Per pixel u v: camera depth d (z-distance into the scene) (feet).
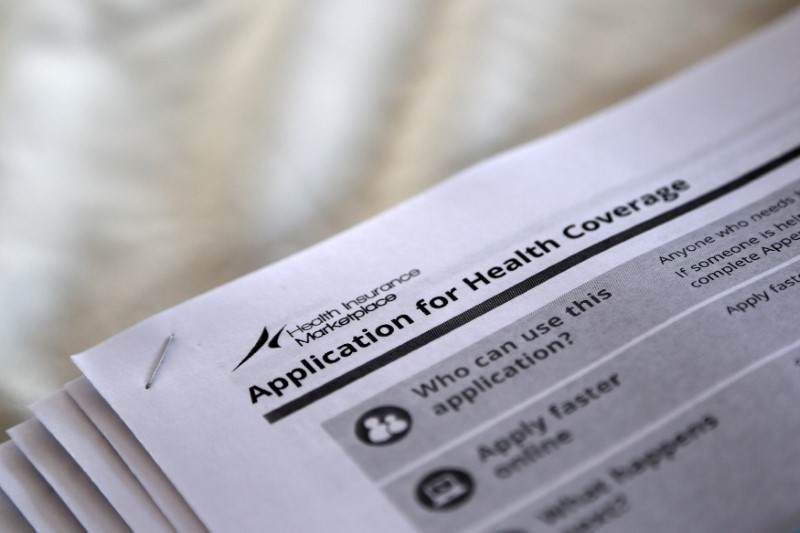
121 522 1.13
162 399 1.24
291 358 1.29
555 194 1.52
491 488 1.09
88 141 1.68
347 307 1.36
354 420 1.19
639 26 1.82
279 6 1.81
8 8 1.77
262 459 1.16
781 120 1.61
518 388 1.20
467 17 1.81
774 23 1.80
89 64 1.76
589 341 1.25
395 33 1.79
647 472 1.10
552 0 1.83
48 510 1.16
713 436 1.13
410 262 1.42
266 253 1.55
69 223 1.58
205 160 1.66
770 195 1.48
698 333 1.25
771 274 1.32
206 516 1.10
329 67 1.75
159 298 1.49
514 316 1.31
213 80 1.76
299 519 1.09
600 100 1.73
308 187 1.63
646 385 1.19
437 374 1.24
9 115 1.68
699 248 1.39
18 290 1.49
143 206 1.61
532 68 1.76
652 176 1.54
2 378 1.39
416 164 1.65
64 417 1.24
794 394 1.16
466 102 1.71
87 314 1.48
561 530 1.05
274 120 1.69
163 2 1.83
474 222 1.48
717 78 1.70
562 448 1.13
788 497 1.07
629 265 1.37
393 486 1.11
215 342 1.32
